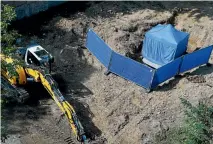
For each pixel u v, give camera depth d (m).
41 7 23.75
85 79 19.91
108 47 19.67
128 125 17.33
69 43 21.88
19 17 23.09
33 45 20.42
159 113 17.72
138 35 22.72
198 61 20.17
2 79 18.16
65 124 17.56
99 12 24.20
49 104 18.48
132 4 25.27
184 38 20.59
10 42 17.47
